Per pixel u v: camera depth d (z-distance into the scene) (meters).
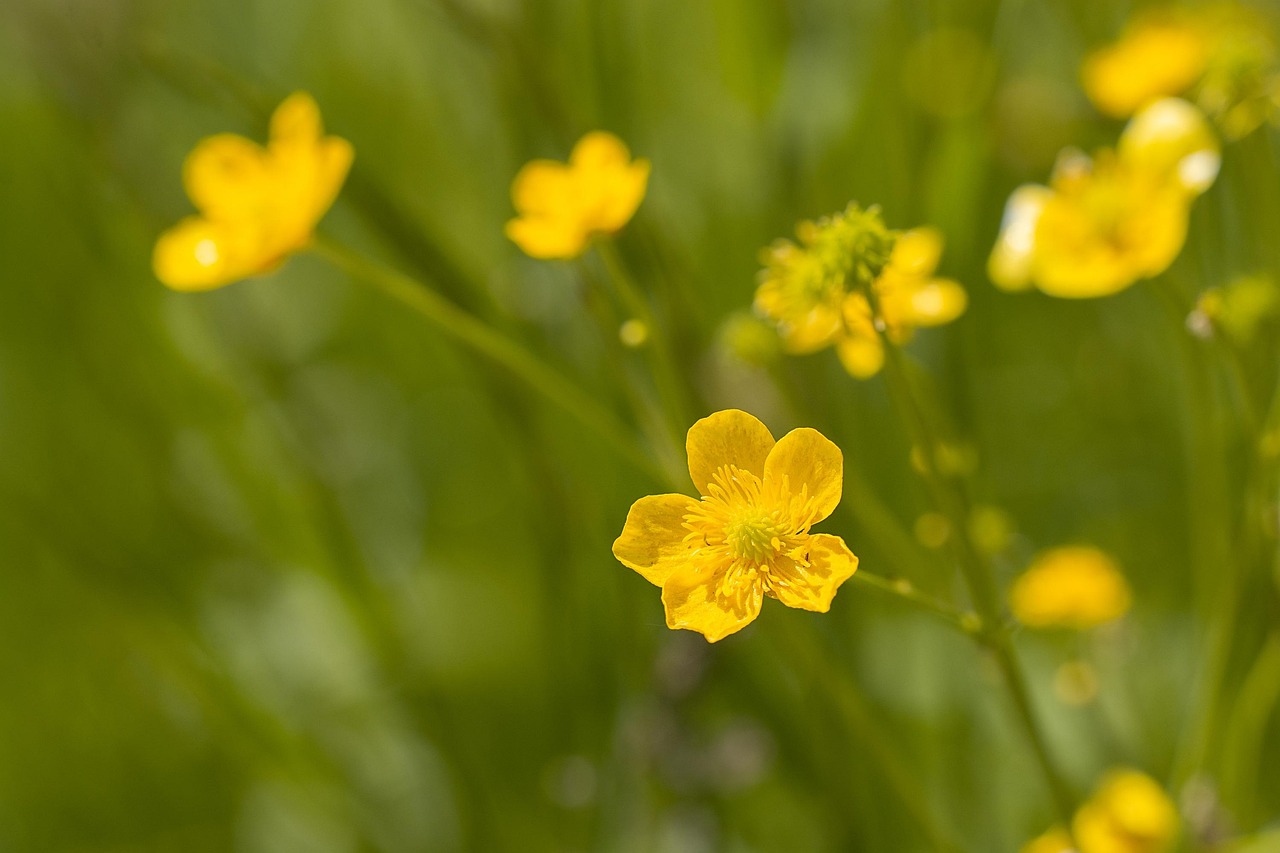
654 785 0.50
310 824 0.54
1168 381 0.54
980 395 0.53
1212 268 0.49
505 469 0.61
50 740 0.56
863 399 0.52
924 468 0.41
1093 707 0.50
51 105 0.54
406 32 0.63
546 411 0.51
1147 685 0.52
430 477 0.63
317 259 0.68
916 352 0.50
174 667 0.53
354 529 0.54
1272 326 0.46
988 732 0.51
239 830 0.55
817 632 0.49
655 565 0.40
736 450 0.40
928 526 0.46
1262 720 0.47
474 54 0.55
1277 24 0.60
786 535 0.40
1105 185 0.45
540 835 0.51
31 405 0.57
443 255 0.50
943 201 0.50
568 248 0.44
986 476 0.50
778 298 0.43
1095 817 0.46
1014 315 0.59
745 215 0.55
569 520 0.51
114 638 0.56
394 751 0.54
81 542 0.54
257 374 0.54
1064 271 0.45
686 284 0.49
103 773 0.56
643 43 0.60
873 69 0.54
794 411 0.47
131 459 0.56
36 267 0.58
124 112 0.54
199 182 0.46
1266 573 0.46
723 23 0.52
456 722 0.53
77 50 0.53
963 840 0.50
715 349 0.48
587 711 0.51
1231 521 0.48
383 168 0.63
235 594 0.55
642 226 0.48
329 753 0.53
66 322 0.57
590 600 0.51
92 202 0.58
